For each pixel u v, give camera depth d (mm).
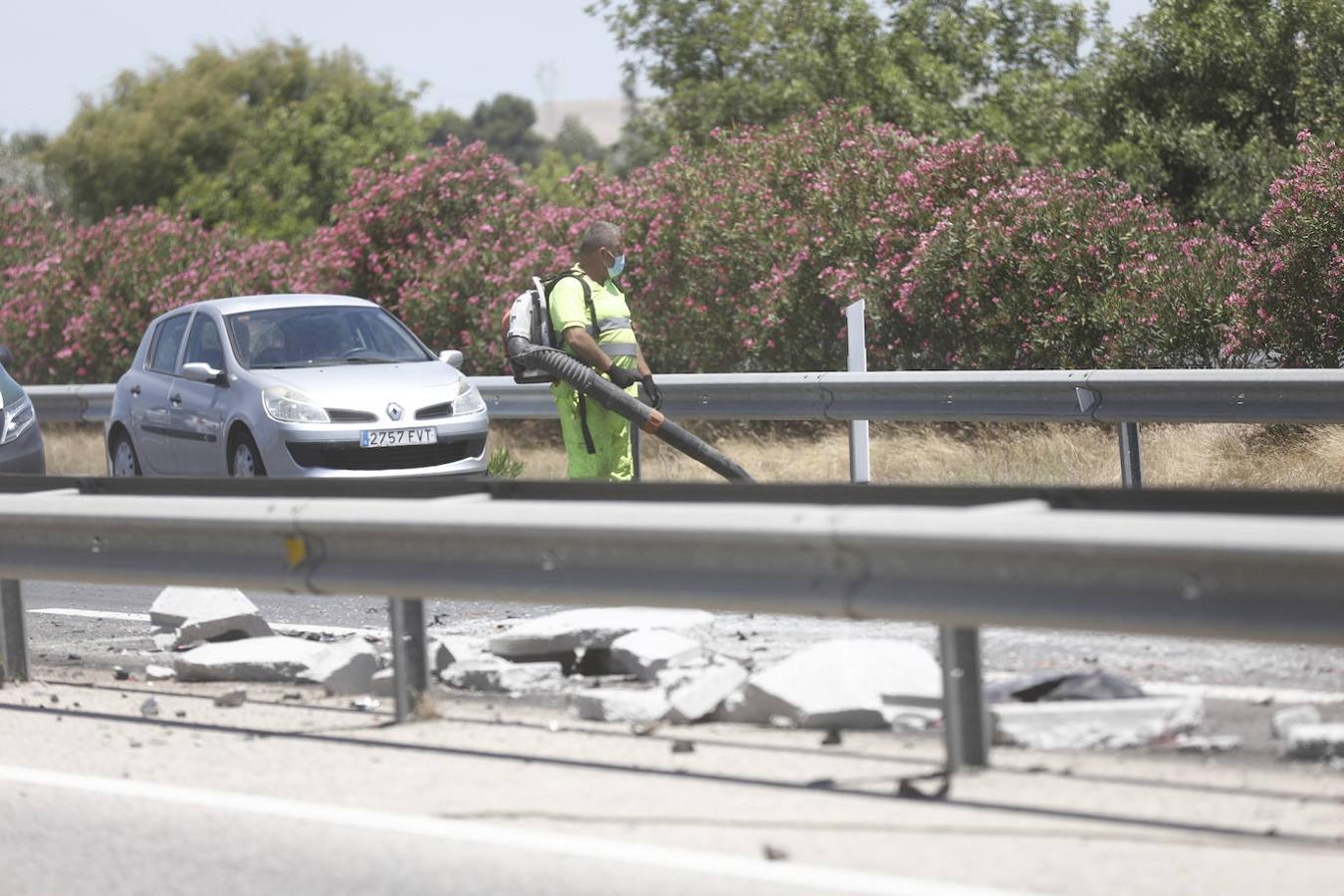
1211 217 70375
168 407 44312
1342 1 69250
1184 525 15000
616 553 18578
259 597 32719
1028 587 16141
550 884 14508
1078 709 18078
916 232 54750
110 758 19750
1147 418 37531
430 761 18859
